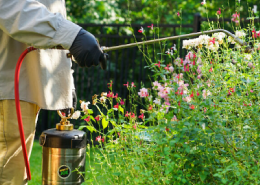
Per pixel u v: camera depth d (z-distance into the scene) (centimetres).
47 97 213
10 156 215
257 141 216
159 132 212
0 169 214
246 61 238
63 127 224
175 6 927
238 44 246
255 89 226
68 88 230
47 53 216
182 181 198
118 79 763
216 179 211
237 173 187
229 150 215
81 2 773
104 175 238
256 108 215
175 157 211
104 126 242
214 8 898
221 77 235
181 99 211
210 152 212
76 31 186
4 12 182
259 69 237
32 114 218
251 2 825
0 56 206
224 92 225
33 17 183
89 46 186
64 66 229
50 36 184
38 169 378
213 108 213
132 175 217
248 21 504
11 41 205
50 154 217
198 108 212
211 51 257
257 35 254
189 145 212
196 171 208
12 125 209
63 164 216
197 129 204
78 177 223
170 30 870
